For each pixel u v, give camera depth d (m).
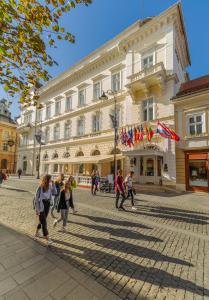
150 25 17.62
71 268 3.34
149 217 7.11
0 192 12.59
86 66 23.70
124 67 19.97
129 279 3.14
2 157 40.53
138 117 17.73
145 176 16.52
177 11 16.25
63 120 26.84
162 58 16.91
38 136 27.06
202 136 14.12
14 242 4.31
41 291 2.69
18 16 3.64
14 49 3.94
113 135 19.61
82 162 18.19
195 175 14.30
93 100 22.72
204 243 4.76
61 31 4.05
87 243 4.56
